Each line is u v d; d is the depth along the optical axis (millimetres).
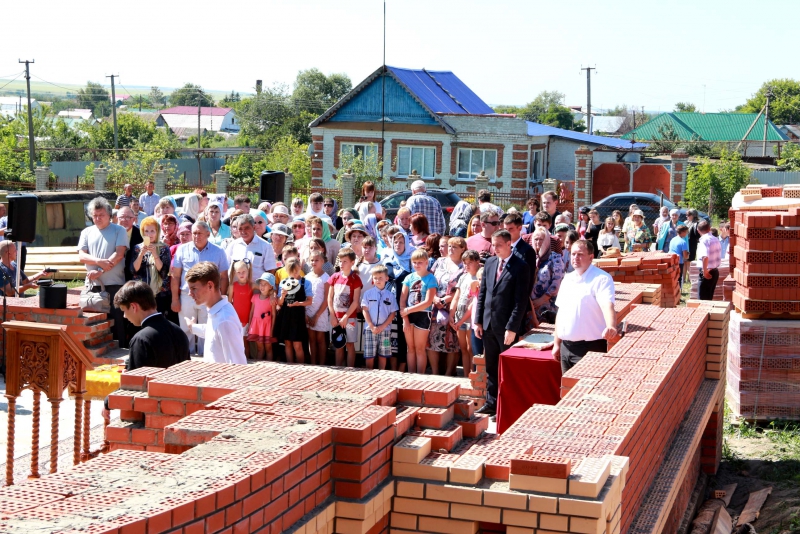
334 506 3602
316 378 4594
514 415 7168
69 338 6184
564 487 3623
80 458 6559
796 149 51156
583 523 3551
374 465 3752
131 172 42031
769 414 9172
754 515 7270
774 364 9102
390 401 4387
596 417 4652
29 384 6215
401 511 3898
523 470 3688
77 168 50656
